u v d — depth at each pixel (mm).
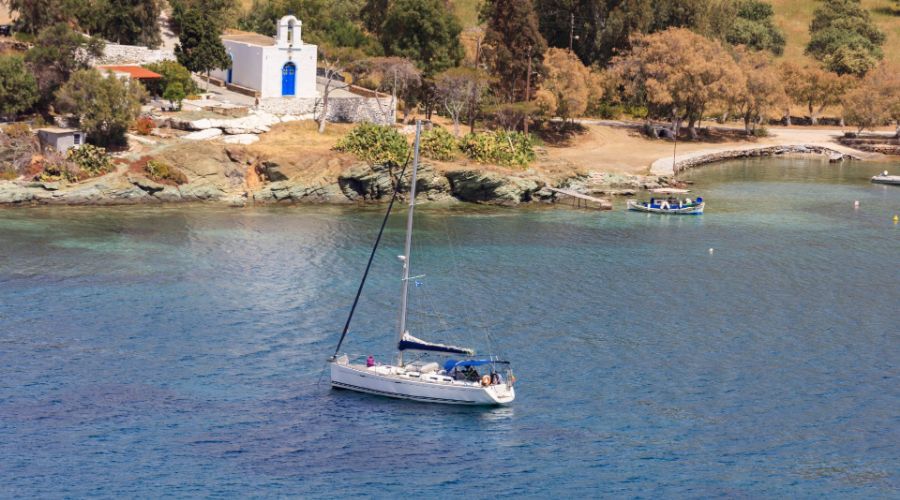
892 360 87875
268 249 116938
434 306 98938
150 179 138500
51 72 147250
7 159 136250
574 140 195375
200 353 85375
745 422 75750
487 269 112500
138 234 121188
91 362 82938
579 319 96500
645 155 189750
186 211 134250
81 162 137125
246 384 79875
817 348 90500
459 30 192500
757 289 108438
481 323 94562
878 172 193125
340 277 107312
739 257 122188
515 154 157000
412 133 166750
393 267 111938
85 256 111250
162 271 107000
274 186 142125
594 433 73562
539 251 121625
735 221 143625
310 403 77062
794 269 117188
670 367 85250
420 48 188750
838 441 73188
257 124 155250
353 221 132625
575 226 136250
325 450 70375
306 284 104438
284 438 71750
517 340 90500
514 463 69438
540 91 185250
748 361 87062
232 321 92938
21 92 143000
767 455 71188
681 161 186125
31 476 65938
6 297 97000
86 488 64875
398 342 79750
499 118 180125
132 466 67562
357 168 144000
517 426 74312
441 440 72062
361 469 68062
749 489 66875
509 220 138250
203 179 141875
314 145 151750
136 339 88000
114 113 141000
